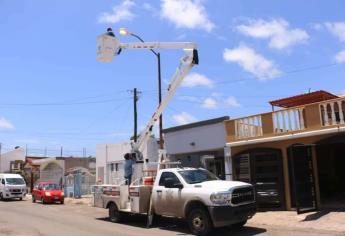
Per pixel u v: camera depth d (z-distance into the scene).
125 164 18.12
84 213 22.55
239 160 20.78
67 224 17.61
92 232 15.09
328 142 17.36
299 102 22.59
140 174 17.84
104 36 16.16
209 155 26.58
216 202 13.45
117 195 17.77
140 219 18.44
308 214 16.80
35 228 16.53
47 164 47.59
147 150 30.81
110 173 37.81
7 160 67.50
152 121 17.73
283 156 18.98
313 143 17.84
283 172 18.92
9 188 34.84
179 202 14.77
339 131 16.80
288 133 18.62
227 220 13.42
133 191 16.72
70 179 38.31
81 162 63.78
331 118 17.31
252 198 14.43
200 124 25.16
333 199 20.52
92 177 40.94
